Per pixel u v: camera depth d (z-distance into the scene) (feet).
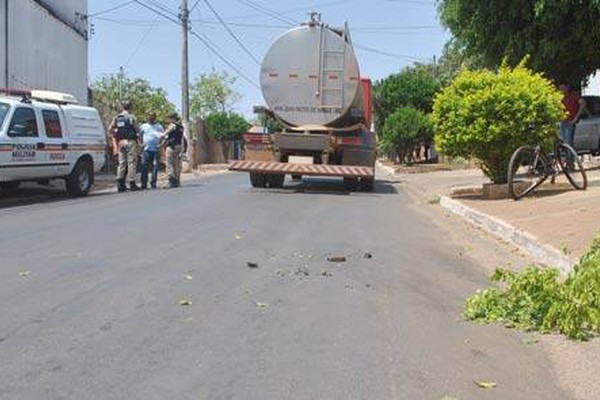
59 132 54.44
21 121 51.01
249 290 23.67
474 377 16.69
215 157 179.32
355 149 62.28
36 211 44.09
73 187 56.03
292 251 30.83
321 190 64.75
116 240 32.65
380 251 31.81
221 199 52.80
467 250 33.14
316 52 61.87
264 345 18.33
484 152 49.16
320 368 16.88
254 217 41.86
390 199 57.72
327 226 39.14
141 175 64.95
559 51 63.41
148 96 203.62
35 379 15.85
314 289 24.13
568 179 48.24
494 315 21.04
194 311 21.08
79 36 100.68
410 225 41.19
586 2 60.59
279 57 62.34
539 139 47.93
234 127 182.29
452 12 67.46
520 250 33.12
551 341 19.30
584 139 66.64
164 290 23.38
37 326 19.45
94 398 14.92
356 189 64.75
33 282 24.20
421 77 152.15
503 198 48.42
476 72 50.62
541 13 61.52
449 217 45.57
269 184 66.44
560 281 24.75
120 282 24.35
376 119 151.12
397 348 18.43
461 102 48.37
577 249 28.76
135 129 62.34
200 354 17.57
